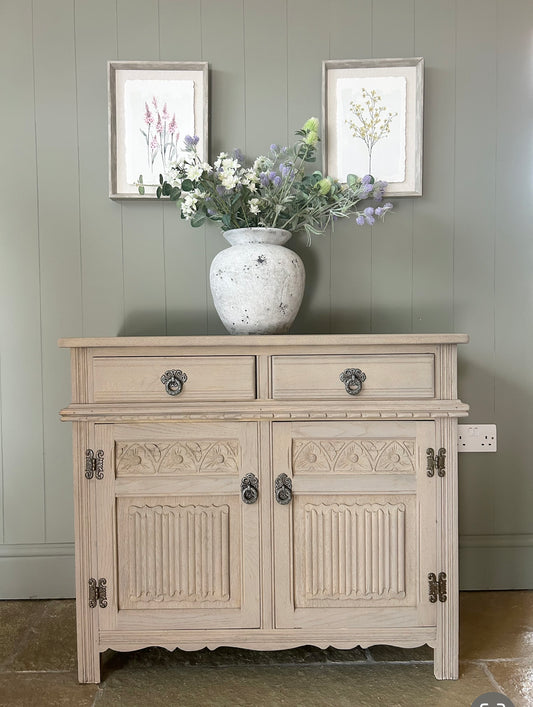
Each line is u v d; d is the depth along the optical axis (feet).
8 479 6.97
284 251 5.87
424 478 5.32
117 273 6.94
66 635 6.13
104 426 5.29
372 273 6.97
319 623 5.35
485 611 6.57
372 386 5.29
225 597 5.36
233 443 5.33
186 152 6.81
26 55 6.81
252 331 5.90
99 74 6.85
